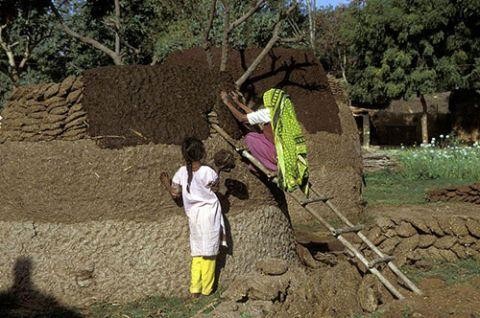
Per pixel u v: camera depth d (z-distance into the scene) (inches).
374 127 1514.5
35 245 244.1
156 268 242.4
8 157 251.4
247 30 528.7
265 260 238.7
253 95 383.9
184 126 252.1
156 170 245.8
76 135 245.9
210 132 257.6
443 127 1464.1
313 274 242.4
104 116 245.1
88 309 236.5
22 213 247.4
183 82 255.6
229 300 221.0
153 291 241.8
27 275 242.5
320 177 423.5
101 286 239.8
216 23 525.0
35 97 249.1
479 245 286.8
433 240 291.9
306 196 247.9
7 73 895.1
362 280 229.3
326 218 422.6
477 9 1210.6
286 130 241.4
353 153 448.5
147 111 247.9
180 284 244.1
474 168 687.1
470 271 267.3
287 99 244.8
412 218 296.5
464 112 1430.9
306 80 425.7
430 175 699.4
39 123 248.8
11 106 254.8
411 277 259.0
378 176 726.5
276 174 247.1
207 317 209.5
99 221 242.1
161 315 227.5
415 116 1485.0
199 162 236.8
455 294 216.8
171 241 244.7
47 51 872.3
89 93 246.7
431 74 1256.8
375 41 1295.5
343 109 463.8
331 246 334.3
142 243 242.4
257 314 209.3
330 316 210.2
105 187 242.1
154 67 254.2
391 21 1259.8
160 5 571.5
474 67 1280.8
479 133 1412.4
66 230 242.7
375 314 209.6
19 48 912.9
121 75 248.4
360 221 414.6
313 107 427.5
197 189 236.4
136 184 243.3
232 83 265.6
